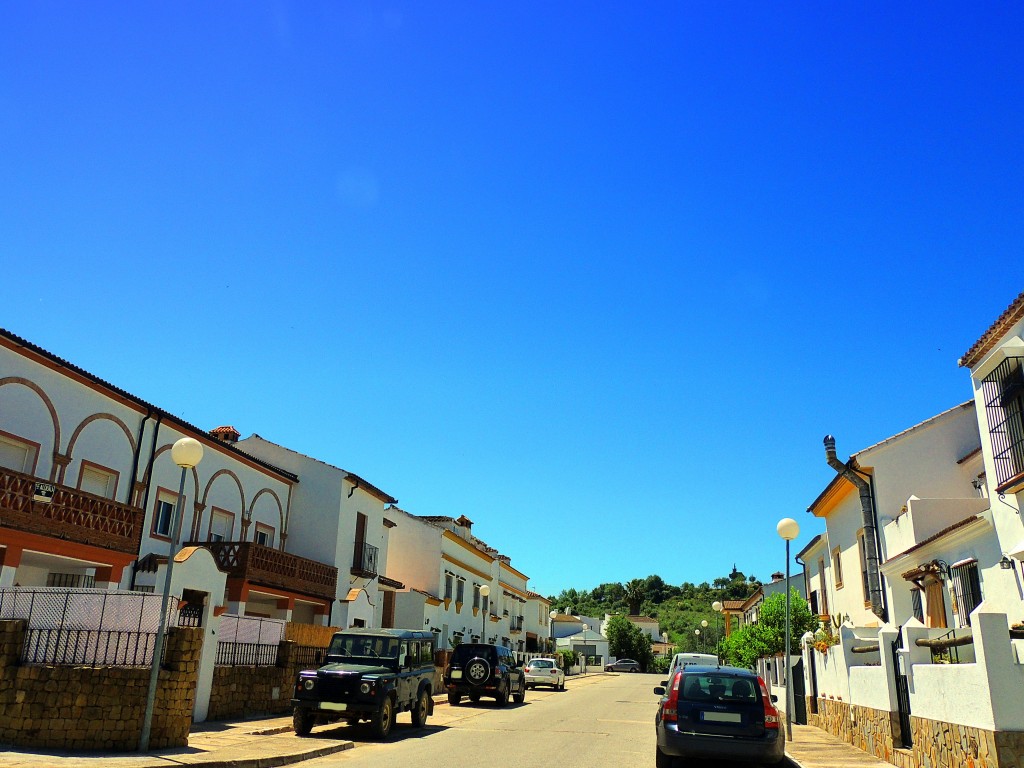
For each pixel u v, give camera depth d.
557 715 23.14
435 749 14.30
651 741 16.98
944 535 16.11
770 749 11.86
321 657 16.91
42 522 17.61
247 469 27.95
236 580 24.20
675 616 130.50
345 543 31.44
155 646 12.20
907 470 21.00
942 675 11.17
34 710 12.25
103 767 10.23
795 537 17.47
